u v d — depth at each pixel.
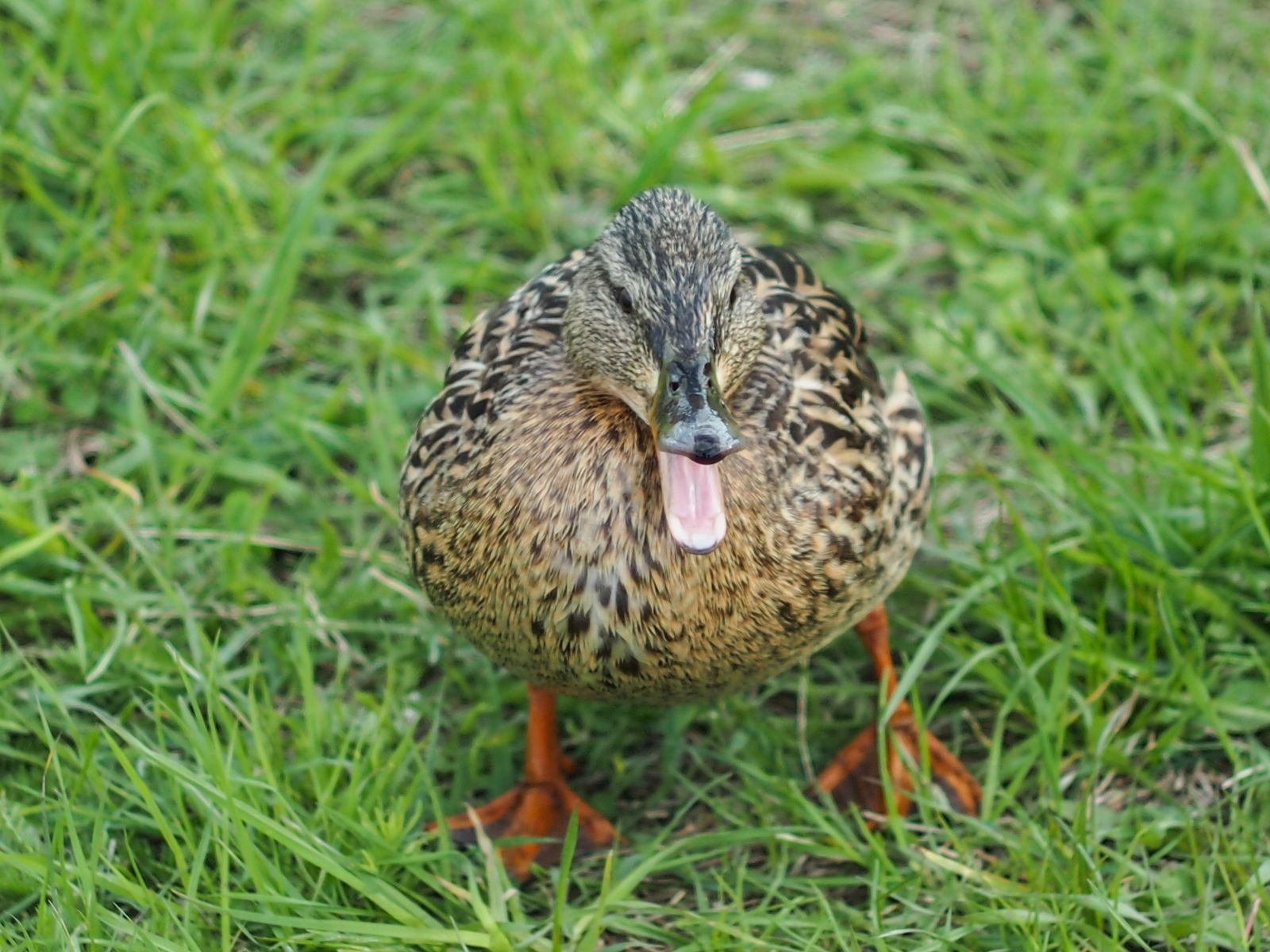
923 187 6.63
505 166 6.62
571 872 4.29
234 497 5.17
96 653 4.68
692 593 3.76
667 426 3.38
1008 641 4.57
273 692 4.73
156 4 6.80
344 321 5.93
